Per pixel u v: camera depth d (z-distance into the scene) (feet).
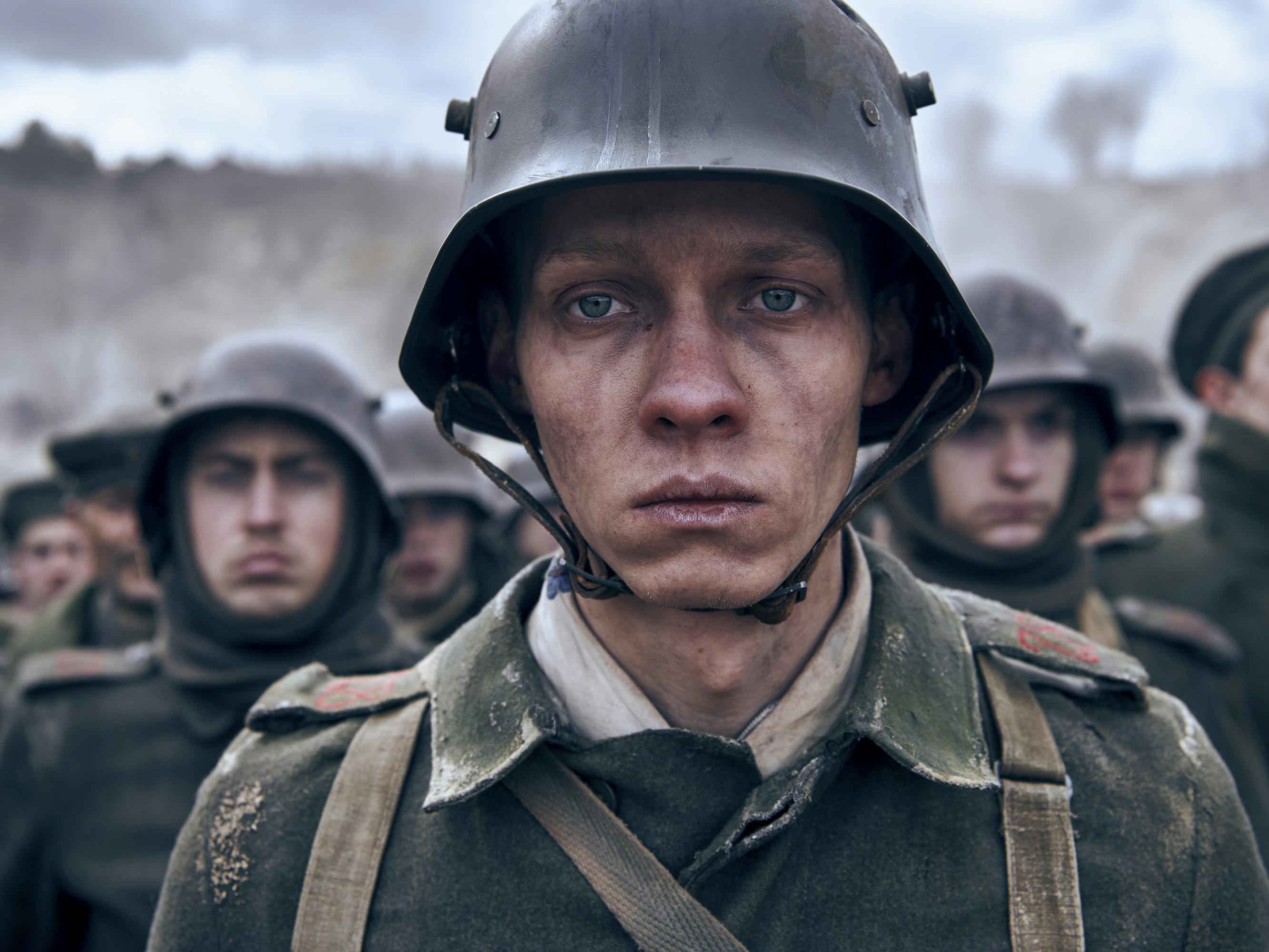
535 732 3.43
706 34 3.29
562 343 3.32
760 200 3.17
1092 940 3.36
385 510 8.49
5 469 95.81
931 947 3.30
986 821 3.45
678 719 3.59
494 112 3.61
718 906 3.30
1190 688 7.66
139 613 10.80
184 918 3.80
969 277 9.15
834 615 3.63
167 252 148.66
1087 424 8.70
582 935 3.34
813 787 3.33
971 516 8.35
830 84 3.37
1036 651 3.86
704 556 3.12
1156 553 10.12
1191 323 10.76
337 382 8.21
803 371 3.24
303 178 183.93
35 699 7.68
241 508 7.66
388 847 3.60
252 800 3.84
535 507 3.54
